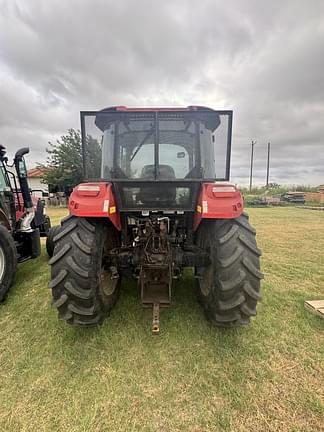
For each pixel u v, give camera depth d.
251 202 19.20
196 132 2.43
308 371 1.89
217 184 2.33
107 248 2.54
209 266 2.42
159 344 2.18
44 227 4.77
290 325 2.45
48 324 2.51
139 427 1.49
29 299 3.05
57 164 21.12
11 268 3.05
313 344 2.18
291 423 1.50
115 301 2.76
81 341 2.23
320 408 1.58
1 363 2.00
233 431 1.46
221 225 2.27
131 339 2.24
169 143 2.46
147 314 2.62
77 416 1.56
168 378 1.83
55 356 2.07
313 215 12.10
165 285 2.54
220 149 2.44
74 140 21.12
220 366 1.94
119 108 2.35
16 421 1.54
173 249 2.53
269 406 1.60
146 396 1.69
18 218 4.09
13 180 4.09
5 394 1.72
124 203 2.56
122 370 1.91
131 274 2.59
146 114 2.38
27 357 2.06
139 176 2.50
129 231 2.79
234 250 2.14
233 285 2.09
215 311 2.18
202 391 1.72
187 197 2.54
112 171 2.49
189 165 2.48
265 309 2.74
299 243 6.02
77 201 2.24
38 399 1.68
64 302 2.13
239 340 2.22
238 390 1.72
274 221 9.85
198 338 2.25
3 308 2.85
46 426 1.50
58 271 2.15
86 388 1.76
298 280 3.59
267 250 5.33
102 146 2.51
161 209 2.57
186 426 1.49
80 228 2.27
